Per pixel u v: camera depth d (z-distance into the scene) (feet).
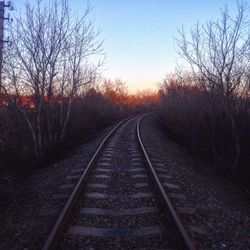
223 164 47.83
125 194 31.83
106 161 47.01
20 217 27.73
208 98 53.47
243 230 26.03
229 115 45.55
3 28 53.47
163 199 28.48
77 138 68.13
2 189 34.94
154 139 76.89
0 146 50.60
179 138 78.33
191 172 45.19
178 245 21.44
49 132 56.90
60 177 39.78
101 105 115.24
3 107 57.36
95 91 106.42
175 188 34.60
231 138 48.88
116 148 59.21
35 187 37.09
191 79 70.74
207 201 31.81
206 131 57.62
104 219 25.67
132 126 110.63
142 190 33.09
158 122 129.90
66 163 48.26
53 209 28.17
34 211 28.68
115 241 22.13
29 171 46.01
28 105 57.47
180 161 52.70
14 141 54.13
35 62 54.19
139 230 23.61
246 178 43.04
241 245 23.11
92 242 21.95
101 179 37.09
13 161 48.29
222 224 26.48
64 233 22.90
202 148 58.90
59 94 62.95
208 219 26.96
